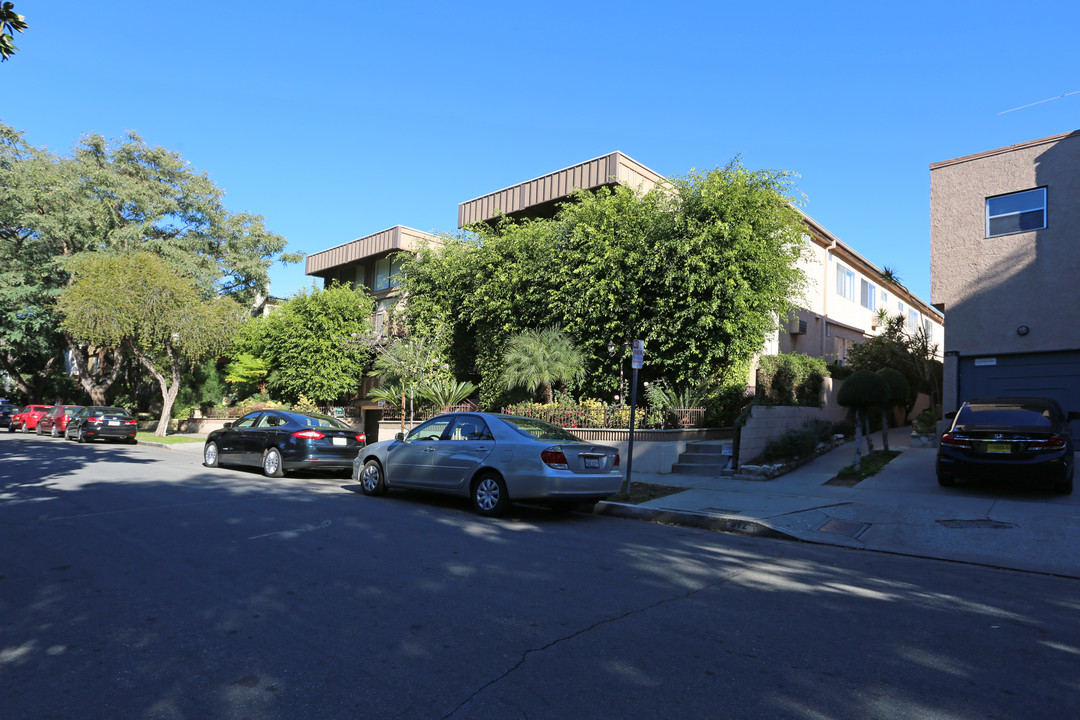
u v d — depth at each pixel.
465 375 21.97
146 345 26.28
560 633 4.63
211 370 35.06
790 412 15.77
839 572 6.66
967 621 5.11
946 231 15.46
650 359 15.97
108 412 24.23
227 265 38.06
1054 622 5.14
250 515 8.81
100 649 4.30
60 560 6.47
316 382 25.73
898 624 4.99
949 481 10.96
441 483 9.88
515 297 18.62
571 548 7.36
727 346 14.99
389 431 21.28
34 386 41.03
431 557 6.72
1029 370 14.23
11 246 34.47
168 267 27.23
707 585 5.98
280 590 5.53
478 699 3.61
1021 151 14.55
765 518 9.19
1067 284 13.77
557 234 17.59
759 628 4.82
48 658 4.16
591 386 17.22
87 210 33.62
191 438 26.64
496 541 7.61
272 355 28.17
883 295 30.08
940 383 20.12
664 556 7.13
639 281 15.74
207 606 5.13
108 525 8.09
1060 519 8.72
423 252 22.88
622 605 5.29
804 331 21.95
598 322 16.41
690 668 4.07
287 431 13.50
